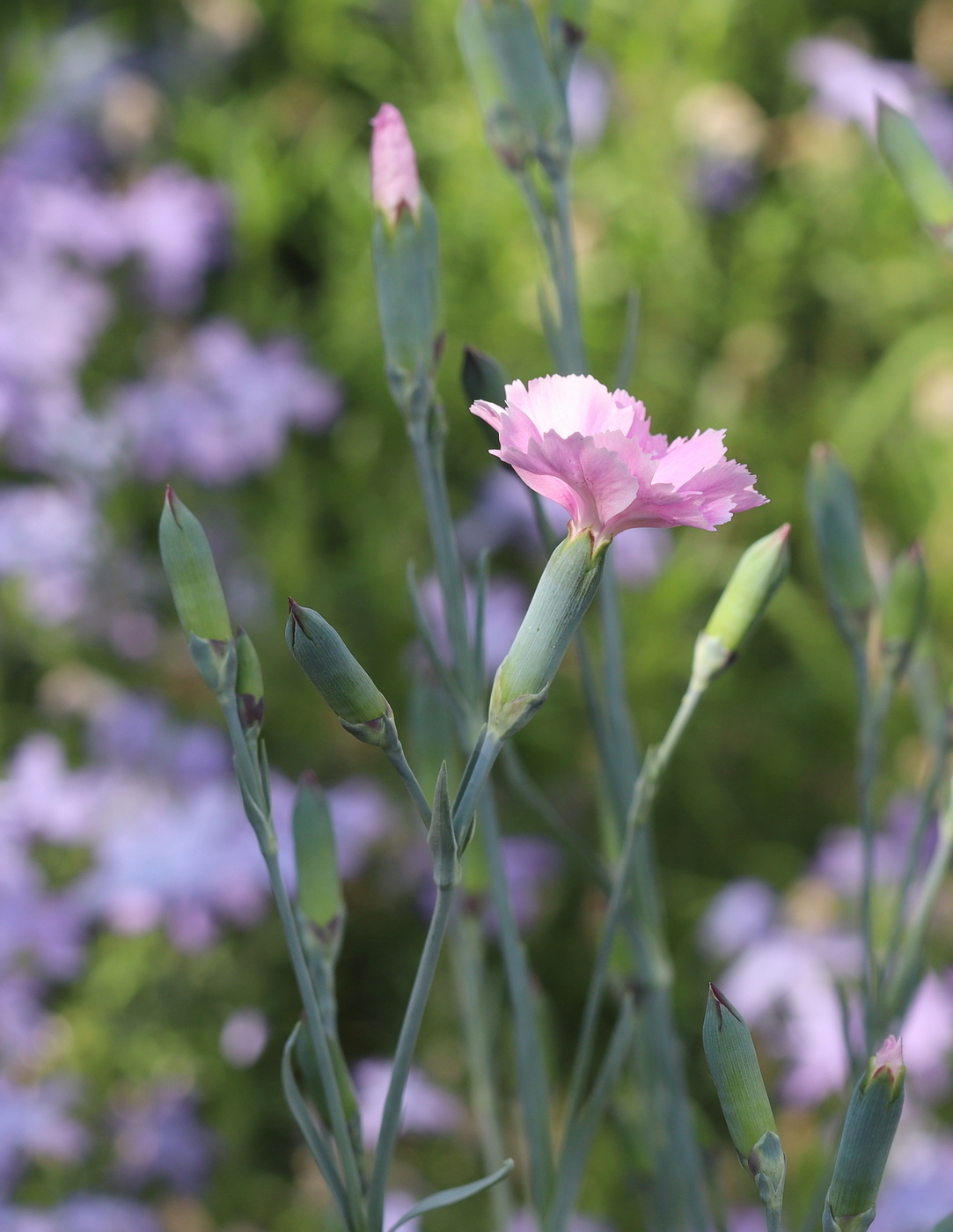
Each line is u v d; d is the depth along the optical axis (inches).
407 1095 44.4
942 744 27.9
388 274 26.9
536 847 51.8
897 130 28.3
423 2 69.6
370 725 24.8
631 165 67.6
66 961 46.1
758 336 67.6
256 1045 48.4
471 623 55.7
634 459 24.2
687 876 57.0
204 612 25.4
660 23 69.7
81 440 58.7
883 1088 24.1
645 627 57.4
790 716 60.7
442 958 50.5
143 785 50.6
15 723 57.4
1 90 74.0
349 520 64.6
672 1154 28.5
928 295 69.2
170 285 64.0
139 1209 44.7
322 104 71.6
